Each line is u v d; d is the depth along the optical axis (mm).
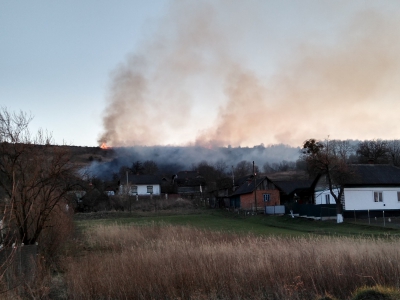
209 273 11398
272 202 60562
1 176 12648
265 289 10953
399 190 41500
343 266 11430
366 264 11594
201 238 19953
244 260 12227
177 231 24359
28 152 13305
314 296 10453
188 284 10992
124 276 11281
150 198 65188
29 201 13125
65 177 14383
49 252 15414
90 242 21984
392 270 11297
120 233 23766
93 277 11359
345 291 10797
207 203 65562
